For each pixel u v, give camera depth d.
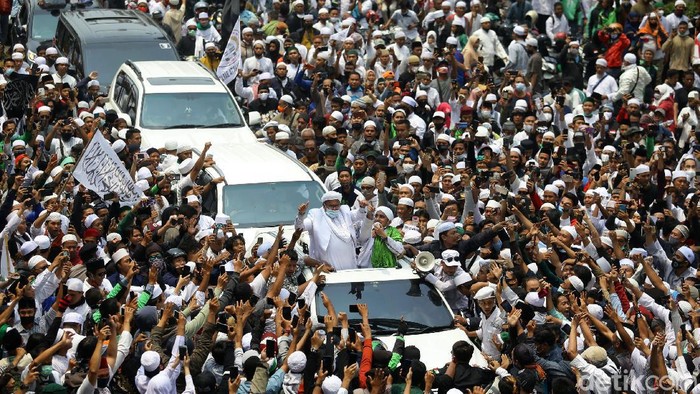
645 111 92.88
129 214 57.84
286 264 50.12
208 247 57.38
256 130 81.12
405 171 70.69
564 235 62.44
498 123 87.62
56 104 77.19
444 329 52.72
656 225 70.19
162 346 45.78
